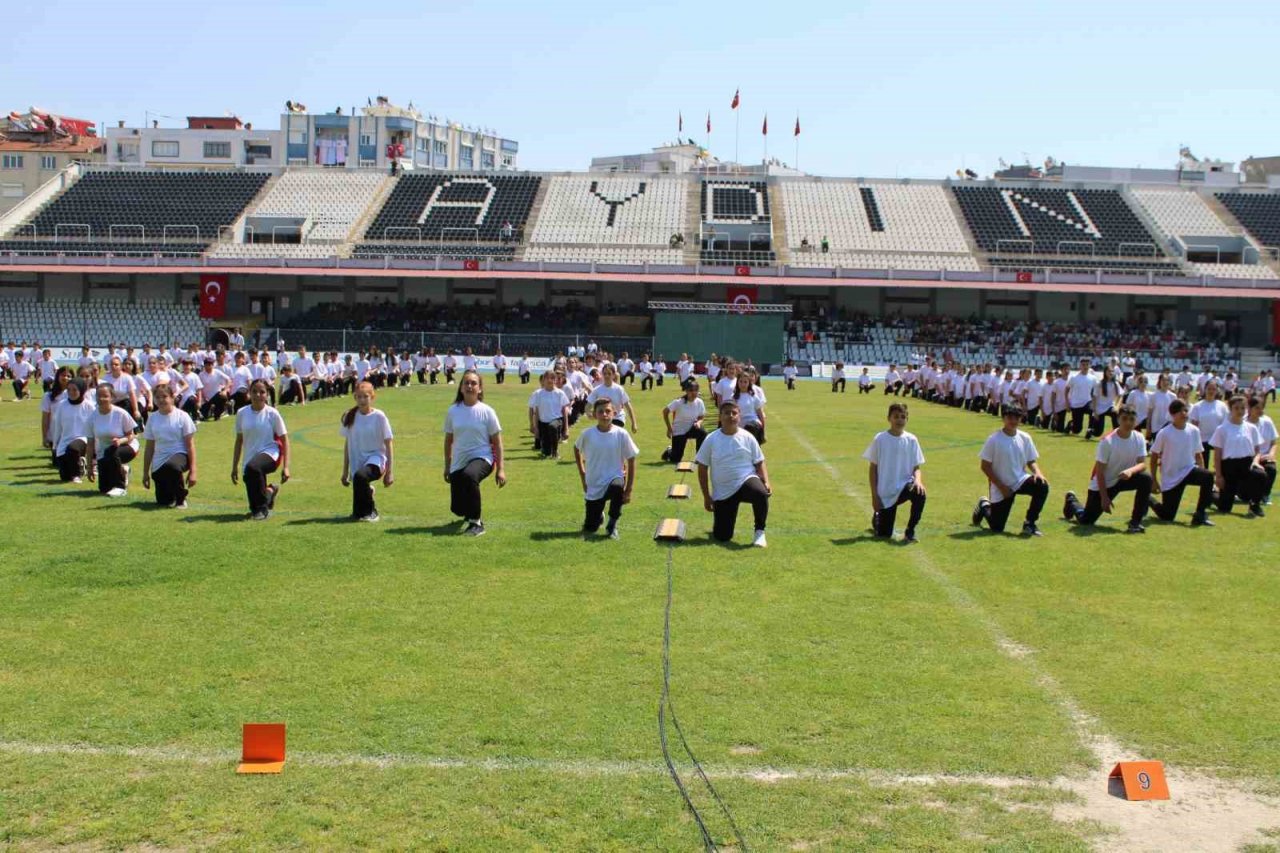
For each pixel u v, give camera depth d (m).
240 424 14.60
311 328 63.66
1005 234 70.69
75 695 8.06
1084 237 70.25
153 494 16.42
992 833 6.24
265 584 11.12
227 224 69.38
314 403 35.88
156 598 10.56
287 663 8.78
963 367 41.38
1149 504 15.30
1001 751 7.29
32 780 6.73
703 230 70.31
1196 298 67.00
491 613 10.20
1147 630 9.98
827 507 16.19
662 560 12.40
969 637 9.68
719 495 13.41
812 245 69.19
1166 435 15.13
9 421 28.00
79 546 12.70
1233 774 7.03
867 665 8.90
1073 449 25.08
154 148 109.31
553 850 5.97
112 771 6.86
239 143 110.12
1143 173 88.06
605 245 69.06
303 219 69.94
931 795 6.68
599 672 8.65
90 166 76.50
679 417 20.67
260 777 6.79
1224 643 9.62
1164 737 7.56
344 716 7.71
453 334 59.56
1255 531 14.74
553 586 11.19
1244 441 15.64
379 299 67.88
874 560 12.58
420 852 5.95
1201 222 71.75
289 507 15.49
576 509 15.62
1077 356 61.19
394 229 69.62
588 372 32.94
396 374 44.97
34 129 105.69
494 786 6.70
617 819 6.32
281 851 5.94
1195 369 59.62
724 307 59.44
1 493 16.30
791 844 6.07
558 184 76.00
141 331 64.00
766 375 58.09
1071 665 8.98
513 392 43.22
